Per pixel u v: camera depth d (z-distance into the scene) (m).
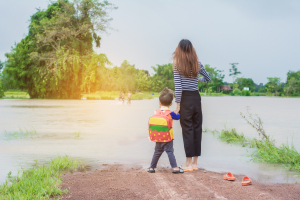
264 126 8.14
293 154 3.88
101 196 2.35
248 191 2.49
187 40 3.58
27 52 36.09
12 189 2.46
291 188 2.60
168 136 3.19
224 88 114.88
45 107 18.06
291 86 98.00
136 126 8.15
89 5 34.38
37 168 3.37
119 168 3.45
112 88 84.12
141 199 2.28
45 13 36.97
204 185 2.68
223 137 6.04
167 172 3.25
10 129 7.39
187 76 3.46
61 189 2.53
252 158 4.10
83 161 3.85
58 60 33.09
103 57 34.19
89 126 8.13
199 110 3.54
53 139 5.82
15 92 70.19
